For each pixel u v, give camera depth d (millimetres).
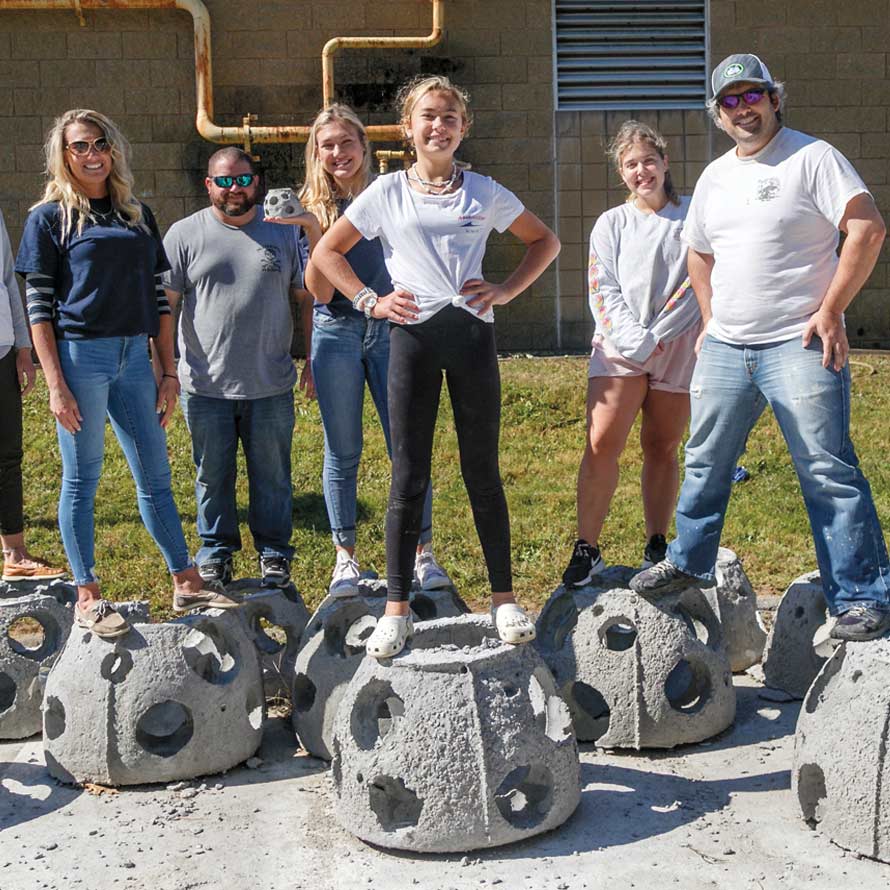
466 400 4156
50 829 4156
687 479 4566
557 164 13312
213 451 5570
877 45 13375
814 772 4031
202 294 5492
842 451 4152
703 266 4641
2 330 5543
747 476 8758
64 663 4625
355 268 5160
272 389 5543
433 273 4098
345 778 4020
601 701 4961
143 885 3730
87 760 4488
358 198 4207
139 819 4219
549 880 3684
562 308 13461
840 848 3861
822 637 5199
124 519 7941
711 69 13375
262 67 13086
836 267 4250
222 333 5453
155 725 4785
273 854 3930
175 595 4824
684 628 4746
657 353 5043
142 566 7129
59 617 5254
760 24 13328
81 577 4637
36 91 12875
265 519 5652
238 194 5438
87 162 4582
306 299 5762
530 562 7297
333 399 5195
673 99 13422
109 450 9258
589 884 3650
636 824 4059
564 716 4129
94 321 4570
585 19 13250
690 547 4562
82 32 12867
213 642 4926
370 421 9727
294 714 4871
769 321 4242
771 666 5430
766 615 6363
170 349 5094
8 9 12594
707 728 4766
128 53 12930
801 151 4168
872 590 4078
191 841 4035
